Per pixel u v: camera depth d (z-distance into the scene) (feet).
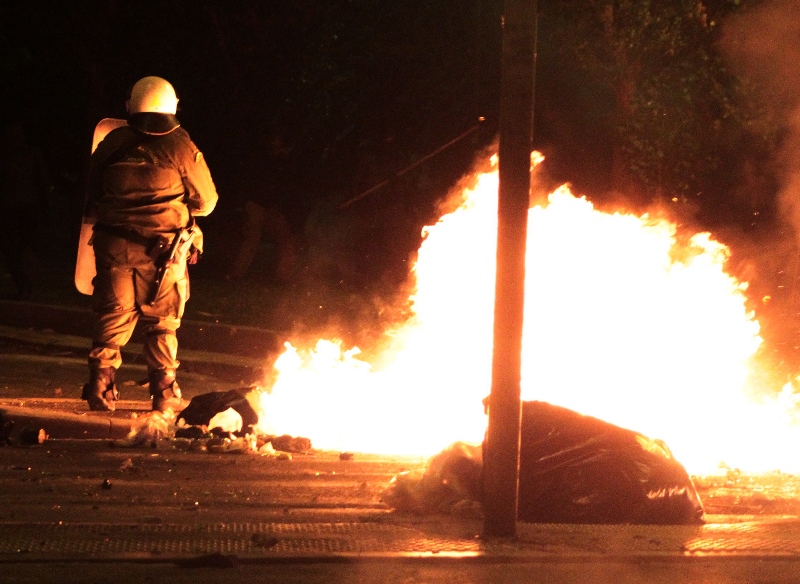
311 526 45.55
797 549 43.45
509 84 42.73
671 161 137.08
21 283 132.46
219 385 92.17
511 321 43.39
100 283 71.77
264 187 171.32
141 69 177.27
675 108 134.72
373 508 50.44
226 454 63.67
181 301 73.15
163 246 71.15
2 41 186.91
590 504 47.98
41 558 39.63
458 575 39.19
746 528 47.34
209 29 172.76
